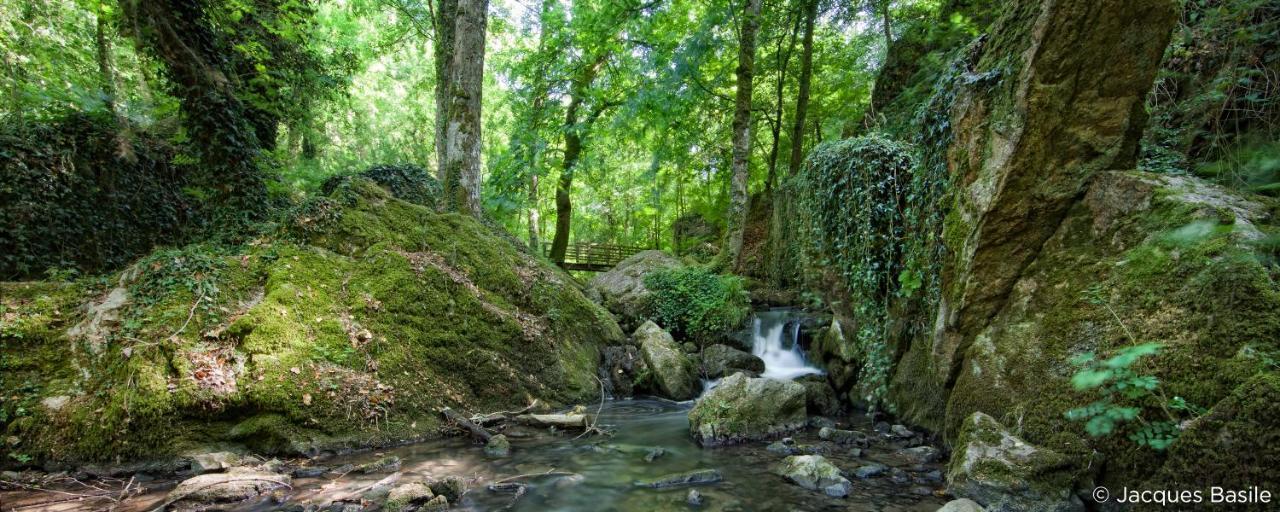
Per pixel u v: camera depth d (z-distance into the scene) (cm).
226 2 791
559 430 571
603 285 1243
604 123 1481
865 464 441
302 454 463
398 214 776
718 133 1802
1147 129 499
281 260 606
